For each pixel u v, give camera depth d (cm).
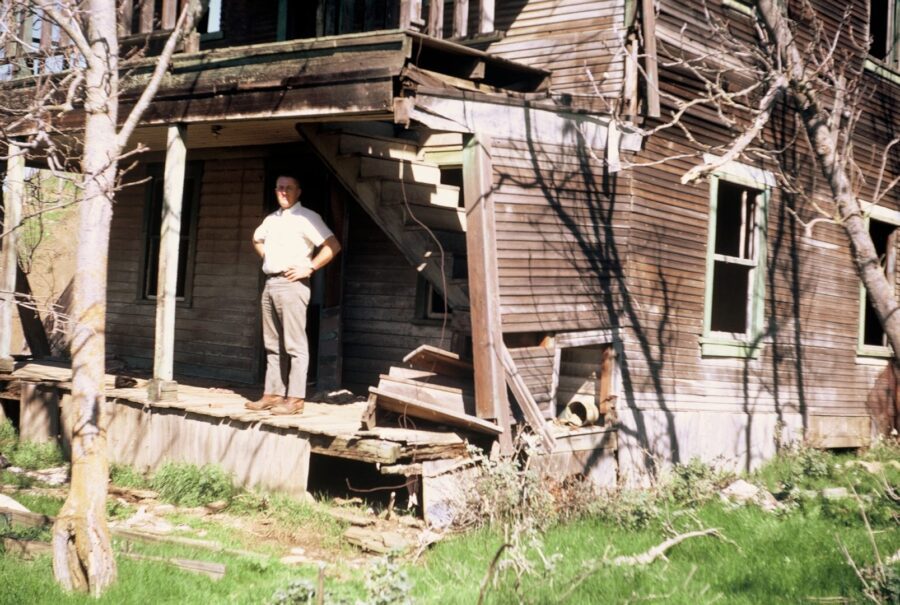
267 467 866
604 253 995
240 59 912
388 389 859
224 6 1358
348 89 829
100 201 609
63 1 645
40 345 1321
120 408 1013
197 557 680
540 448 848
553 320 920
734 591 607
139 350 1402
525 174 910
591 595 590
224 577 636
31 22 1066
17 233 1176
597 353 1023
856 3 1384
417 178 984
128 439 1002
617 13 1021
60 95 1064
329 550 748
